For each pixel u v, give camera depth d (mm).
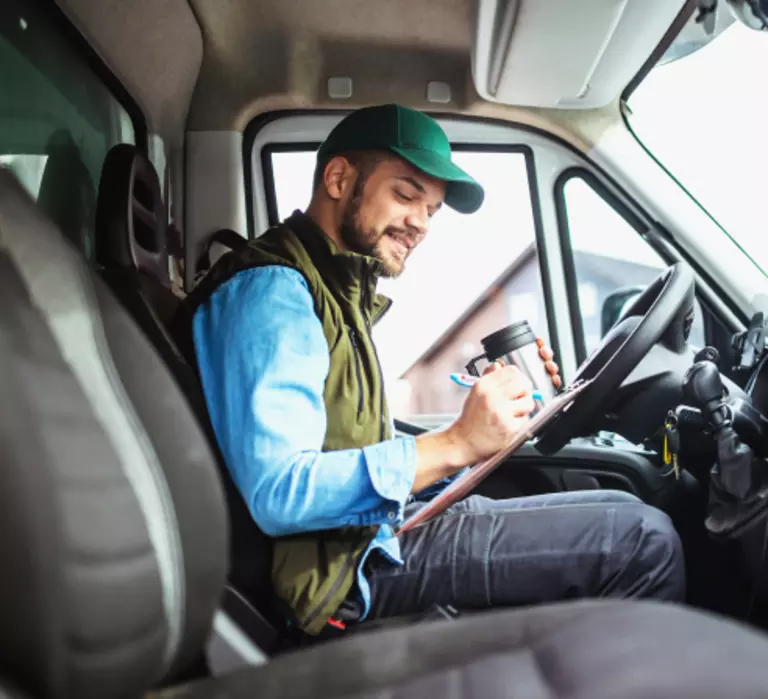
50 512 566
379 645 854
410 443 1271
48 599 563
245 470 1197
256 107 2461
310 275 1344
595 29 1894
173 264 2385
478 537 1461
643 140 2393
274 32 2354
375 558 1434
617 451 2100
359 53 2418
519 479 2199
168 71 2256
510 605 1448
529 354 1638
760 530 1507
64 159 1754
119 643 614
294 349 1252
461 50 2402
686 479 1899
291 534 1255
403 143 1535
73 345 655
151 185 1614
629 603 800
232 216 2459
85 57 1867
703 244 2281
